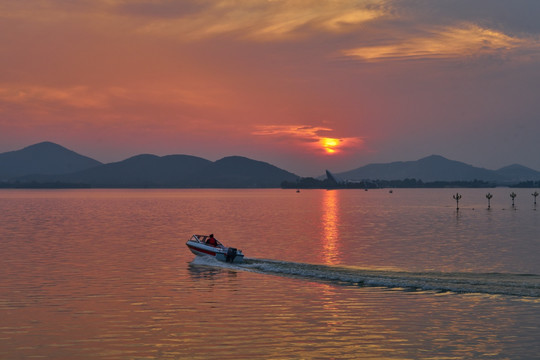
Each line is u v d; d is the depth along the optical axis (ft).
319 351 68.49
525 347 70.08
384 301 96.02
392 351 68.59
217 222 326.44
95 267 136.05
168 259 151.84
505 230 271.69
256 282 115.34
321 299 97.60
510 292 101.55
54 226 285.84
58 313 87.10
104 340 72.69
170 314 86.63
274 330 77.77
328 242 206.18
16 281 115.65
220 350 68.74
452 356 66.74
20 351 68.03
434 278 116.06
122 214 422.00
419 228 284.82
